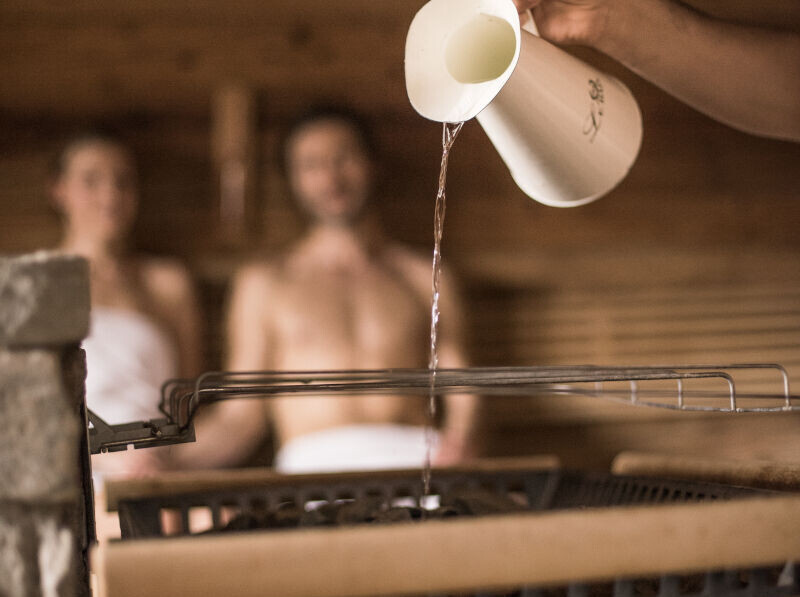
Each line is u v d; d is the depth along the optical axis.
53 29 2.41
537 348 2.54
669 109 2.59
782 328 2.60
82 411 0.61
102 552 0.47
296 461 2.09
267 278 2.25
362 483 0.95
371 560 0.48
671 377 0.68
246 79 2.47
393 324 2.21
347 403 2.14
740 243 2.63
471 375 0.74
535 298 2.56
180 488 0.95
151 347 2.20
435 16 0.73
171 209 2.45
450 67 0.73
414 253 2.32
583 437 2.50
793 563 0.57
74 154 2.26
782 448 2.52
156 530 0.85
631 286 2.59
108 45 2.43
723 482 0.85
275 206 2.47
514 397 2.48
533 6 0.84
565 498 0.97
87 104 2.45
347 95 2.51
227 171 2.44
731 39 0.88
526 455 2.48
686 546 0.52
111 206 2.27
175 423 0.71
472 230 2.54
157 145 2.46
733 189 2.63
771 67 0.89
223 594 0.47
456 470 1.02
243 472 0.98
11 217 2.40
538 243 2.56
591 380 0.67
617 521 0.51
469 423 2.10
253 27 2.47
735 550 0.53
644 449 2.51
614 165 0.82
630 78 2.53
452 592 0.49
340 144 2.21
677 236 2.61
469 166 2.54
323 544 0.48
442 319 2.24
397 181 2.53
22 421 0.51
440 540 0.49
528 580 0.50
